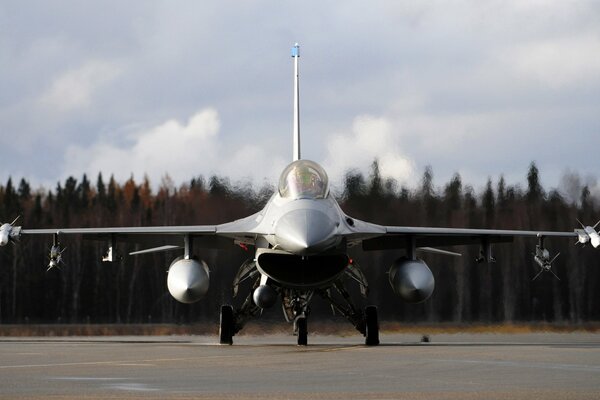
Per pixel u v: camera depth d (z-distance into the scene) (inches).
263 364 1229.7
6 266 3366.1
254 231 1856.5
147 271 3235.7
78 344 1979.6
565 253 3093.0
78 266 3321.9
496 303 2992.1
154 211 3567.9
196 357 1382.9
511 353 1441.9
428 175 3102.9
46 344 1980.8
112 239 2069.4
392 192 3080.7
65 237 3334.2
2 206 3587.6
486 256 2167.8
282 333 2571.4
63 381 999.6
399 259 2048.5
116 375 1070.4
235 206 3134.8
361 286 2042.3
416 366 1185.4
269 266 1827.0
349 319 2003.0
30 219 3580.2
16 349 1672.0
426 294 1968.5
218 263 2918.3
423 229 2026.3
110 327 3097.9
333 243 1747.0
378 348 1653.5
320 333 2613.2
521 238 3132.4
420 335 2792.8
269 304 1847.9
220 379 1019.3
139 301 3235.7
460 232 2060.8
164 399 836.0
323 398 840.3
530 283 3034.0
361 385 951.6
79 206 3622.0
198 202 3157.0
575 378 1011.9
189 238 2000.5
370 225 1980.8
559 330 2962.6
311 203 1807.3
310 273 1818.4
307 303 1946.4
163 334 2957.7
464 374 1067.3
